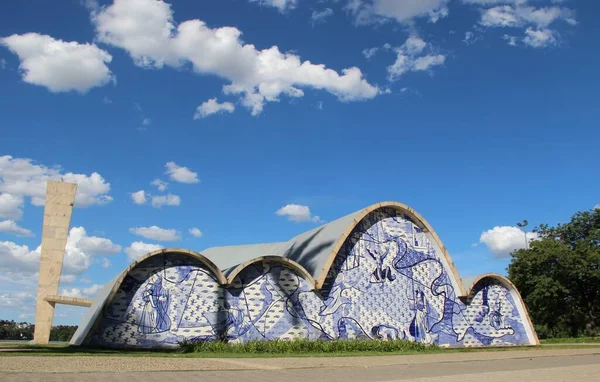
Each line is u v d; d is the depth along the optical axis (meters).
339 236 32.25
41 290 33.25
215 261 41.72
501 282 36.81
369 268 32.56
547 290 54.88
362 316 31.53
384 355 24.25
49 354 20.25
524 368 17.27
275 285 30.12
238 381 12.62
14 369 14.05
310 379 13.34
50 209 34.38
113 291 26.95
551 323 60.34
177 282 28.33
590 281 55.66
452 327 34.09
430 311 33.66
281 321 29.64
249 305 29.31
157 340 27.17
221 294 28.98
